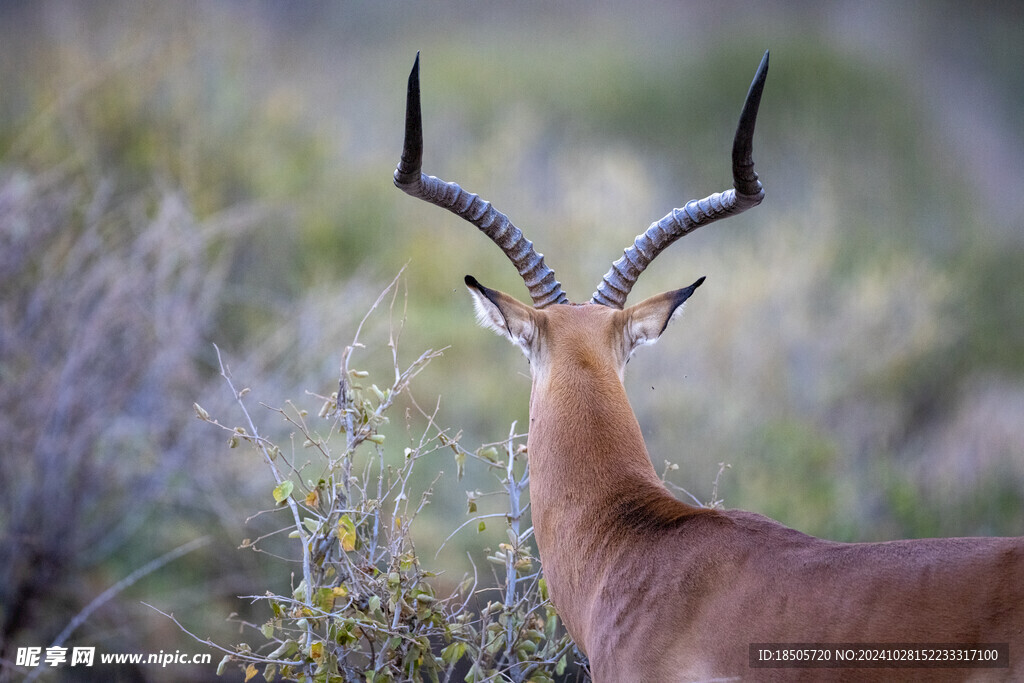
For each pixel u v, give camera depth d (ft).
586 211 115.55
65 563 63.77
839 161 153.07
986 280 123.03
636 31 196.13
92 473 65.87
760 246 115.44
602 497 34.96
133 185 97.04
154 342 72.79
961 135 175.52
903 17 213.05
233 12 153.07
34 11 130.11
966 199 151.23
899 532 74.38
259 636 62.39
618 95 156.35
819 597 28.68
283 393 74.84
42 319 69.67
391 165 119.75
